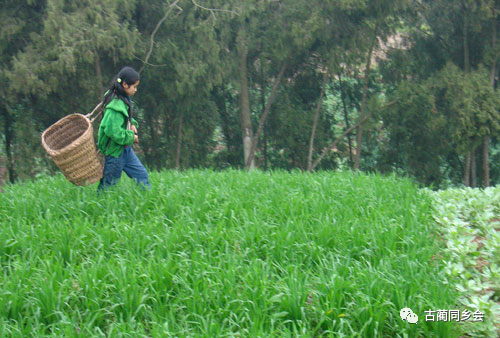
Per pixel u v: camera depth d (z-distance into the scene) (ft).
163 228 16.47
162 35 58.08
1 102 52.39
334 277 12.71
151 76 59.41
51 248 15.24
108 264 13.20
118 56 54.24
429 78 63.10
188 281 13.16
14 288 12.41
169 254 14.14
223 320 11.80
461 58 69.36
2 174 65.92
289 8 58.29
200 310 11.85
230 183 22.13
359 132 68.23
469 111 56.75
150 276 13.00
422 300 12.09
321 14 56.49
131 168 19.70
